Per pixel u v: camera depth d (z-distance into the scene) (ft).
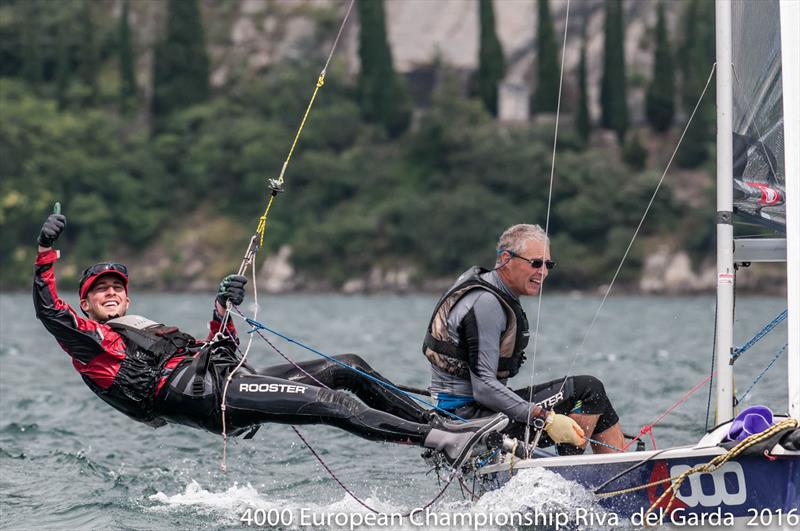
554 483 56.65
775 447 51.13
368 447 90.89
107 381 61.00
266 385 59.72
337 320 429.38
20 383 144.05
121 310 65.10
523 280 59.62
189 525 63.26
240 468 82.02
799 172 51.62
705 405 111.96
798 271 51.13
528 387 62.44
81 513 66.54
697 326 352.69
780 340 234.79
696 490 53.31
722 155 57.82
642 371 157.99
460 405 61.72
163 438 96.37
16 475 78.59
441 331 61.31
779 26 56.70
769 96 57.77
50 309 59.31
